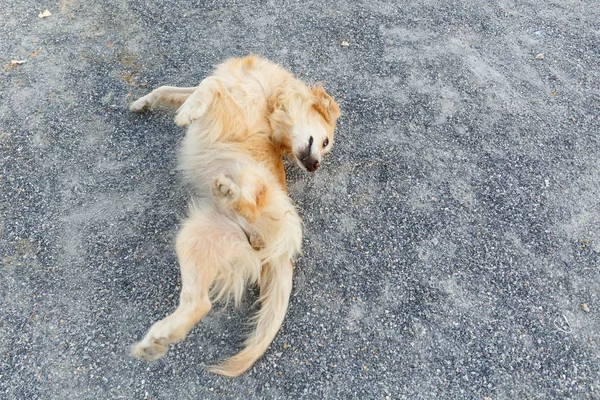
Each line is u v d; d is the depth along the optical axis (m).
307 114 2.02
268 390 1.72
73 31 2.40
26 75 2.24
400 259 1.99
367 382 1.76
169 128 2.18
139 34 2.43
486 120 2.37
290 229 1.80
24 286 1.80
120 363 1.72
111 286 1.84
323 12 2.65
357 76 2.45
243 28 2.53
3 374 1.67
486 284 1.95
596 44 2.68
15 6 2.46
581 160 2.27
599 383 1.79
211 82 1.81
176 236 1.86
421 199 2.13
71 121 2.15
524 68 2.56
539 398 1.76
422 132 2.31
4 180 1.99
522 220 2.10
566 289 1.96
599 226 2.10
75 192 1.99
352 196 2.12
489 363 1.81
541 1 2.86
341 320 1.85
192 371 1.73
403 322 1.86
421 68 2.51
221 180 1.63
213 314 1.83
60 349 1.72
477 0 2.82
